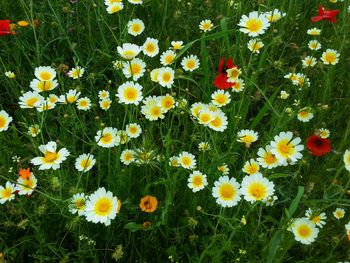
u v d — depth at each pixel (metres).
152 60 0.86
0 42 0.88
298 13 1.02
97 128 0.74
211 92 0.81
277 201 0.64
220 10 0.97
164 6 0.95
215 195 0.52
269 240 0.56
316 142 0.61
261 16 0.67
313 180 0.67
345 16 0.91
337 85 0.85
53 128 0.74
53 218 0.60
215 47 0.93
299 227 0.51
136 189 0.64
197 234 0.61
